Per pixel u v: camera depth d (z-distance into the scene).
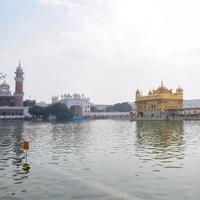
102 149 41.03
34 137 64.50
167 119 154.50
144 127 98.62
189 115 155.12
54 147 44.50
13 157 34.44
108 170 26.09
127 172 25.09
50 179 22.94
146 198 17.84
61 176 23.91
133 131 80.19
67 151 39.44
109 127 106.75
